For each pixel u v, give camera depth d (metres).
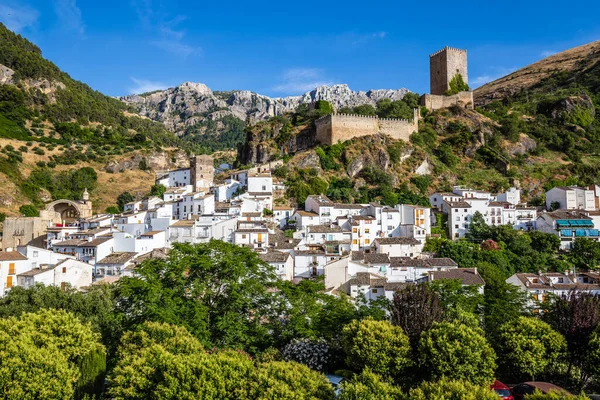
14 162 187.00
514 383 49.12
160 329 44.38
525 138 194.75
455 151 185.25
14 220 127.06
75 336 45.38
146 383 36.94
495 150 185.12
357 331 45.50
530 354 46.19
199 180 155.25
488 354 42.38
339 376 48.16
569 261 111.50
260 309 54.28
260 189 140.50
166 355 38.28
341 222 119.31
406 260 93.38
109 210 167.88
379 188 151.75
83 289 80.25
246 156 182.50
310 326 52.78
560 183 166.62
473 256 105.06
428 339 42.50
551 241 117.19
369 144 168.88
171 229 107.44
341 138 169.12
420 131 188.75
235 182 146.62
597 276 90.31
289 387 35.47
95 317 58.66
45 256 90.12
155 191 162.62
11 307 59.00
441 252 106.75
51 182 187.25
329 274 86.38
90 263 95.25
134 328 48.53
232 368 37.56
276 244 103.12
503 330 50.38
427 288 51.16
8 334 42.09
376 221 118.88
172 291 50.50
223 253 56.75
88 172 198.50
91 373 44.25
